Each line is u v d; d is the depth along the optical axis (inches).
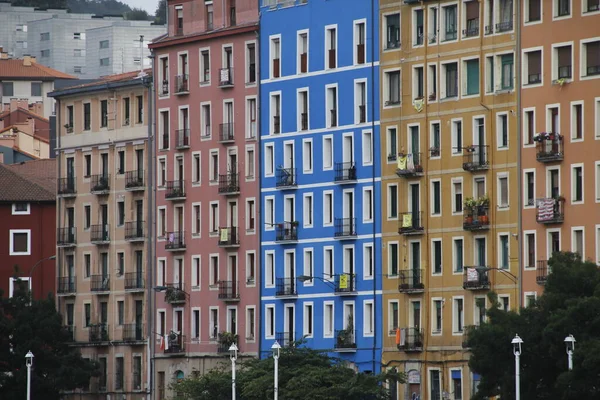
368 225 6250.0
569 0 5684.1
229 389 6063.0
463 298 5930.1
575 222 5629.9
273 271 6584.6
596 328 4899.1
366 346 6240.2
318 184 6427.2
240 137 6722.4
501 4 5876.0
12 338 6988.2
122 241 7214.6
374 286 6220.5
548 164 5708.7
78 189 7431.1
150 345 7066.9
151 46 7081.7
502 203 5841.5
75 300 7426.2
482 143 5900.6
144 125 7130.9
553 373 5073.8
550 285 5088.6
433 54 6058.1
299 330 6476.4
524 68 5792.3
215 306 6801.2
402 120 6151.6
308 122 6476.4
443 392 5979.3
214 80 6830.7
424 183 6067.9
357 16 6314.0
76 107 7470.5
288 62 6560.0
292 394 5767.7
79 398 7342.5
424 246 6067.9
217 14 6860.2
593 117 5605.3
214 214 6830.7
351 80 6328.7
